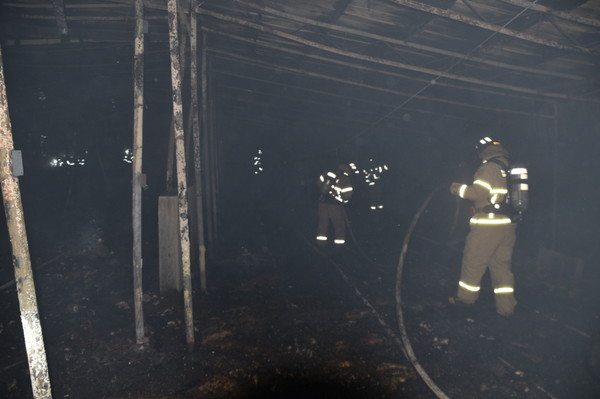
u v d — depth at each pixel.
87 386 2.94
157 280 5.25
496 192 4.05
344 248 7.28
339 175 6.79
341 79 7.30
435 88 7.05
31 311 2.01
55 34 5.73
